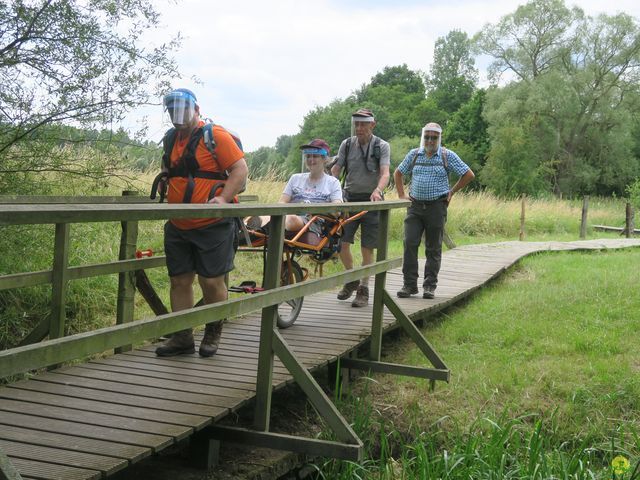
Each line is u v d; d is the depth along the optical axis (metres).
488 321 7.65
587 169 53.66
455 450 4.85
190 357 5.29
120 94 6.87
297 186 6.76
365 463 4.90
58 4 6.56
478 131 63.69
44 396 4.31
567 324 7.36
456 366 6.32
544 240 18.92
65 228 5.02
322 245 6.28
